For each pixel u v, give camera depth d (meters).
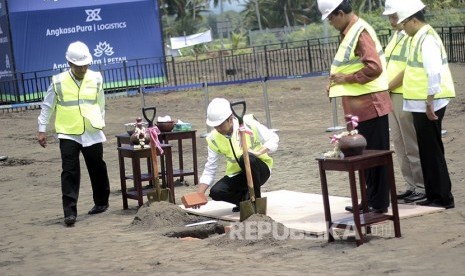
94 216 12.54
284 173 15.23
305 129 22.08
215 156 11.25
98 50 35.16
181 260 9.05
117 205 13.35
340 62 10.47
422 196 11.37
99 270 8.93
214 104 11.04
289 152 17.69
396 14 10.94
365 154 9.08
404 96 10.85
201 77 41.50
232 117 11.12
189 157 18.42
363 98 10.38
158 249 9.71
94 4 34.94
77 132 12.27
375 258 8.34
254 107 28.98
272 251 9.09
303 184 13.87
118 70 35.56
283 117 25.44
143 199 13.50
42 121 12.55
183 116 27.73
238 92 33.91
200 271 8.42
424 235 9.18
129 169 17.39
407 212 10.44
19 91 34.09
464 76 31.48
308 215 10.86
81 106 12.39
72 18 34.62
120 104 32.53
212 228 10.74
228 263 8.70
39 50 34.12
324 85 34.44
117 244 10.20
